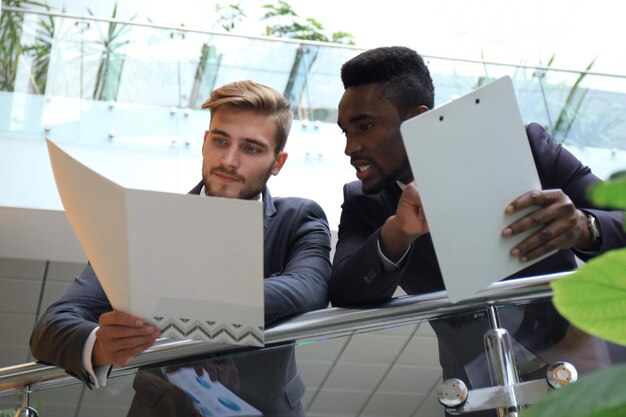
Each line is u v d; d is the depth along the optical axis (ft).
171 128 24.00
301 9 29.04
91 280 7.55
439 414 6.66
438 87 23.58
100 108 23.88
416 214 6.61
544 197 6.28
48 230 22.47
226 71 24.41
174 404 6.98
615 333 1.81
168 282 6.10
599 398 1.53
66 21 24.22
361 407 6.69
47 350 7.09
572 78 24.64
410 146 5.99
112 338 6.28
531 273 7.66
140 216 5.93
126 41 24.38
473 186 6.14
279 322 6.95
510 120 6.26
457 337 6.82
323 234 7.64
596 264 1.74
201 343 6.97
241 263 6.03
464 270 6.10
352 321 6.91
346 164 23.68
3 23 23.79
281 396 6.81
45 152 23.00
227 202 5.94
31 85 23.68
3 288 23.88
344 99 8.05
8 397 7.26
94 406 7.11
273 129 7.78
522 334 6.72
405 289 7.93
